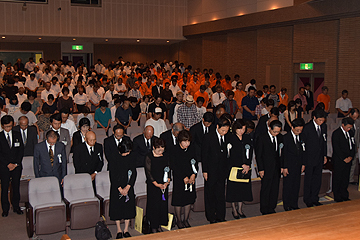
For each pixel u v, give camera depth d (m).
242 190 6.71
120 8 24.98
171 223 6.12
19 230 6.47
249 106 12.38
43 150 6.60
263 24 19.17
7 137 6.88
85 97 14.94
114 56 29.95
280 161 6.91
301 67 17.94
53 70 22.83
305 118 13.36
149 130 7.20
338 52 16.09
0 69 22.22
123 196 5.94
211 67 24.56
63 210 5.81
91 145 6.73
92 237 6.30
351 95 15.62
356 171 9.09
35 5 22.95
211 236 3.09
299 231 3.13
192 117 9.08
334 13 15.48
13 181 7.00
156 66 25.38
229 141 6.60
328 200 7.92
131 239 3.12
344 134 7.54
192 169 6.27
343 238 2.98
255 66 20.83
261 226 3.26
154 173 5.96
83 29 24.22
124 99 10.93
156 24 25.94
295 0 17.23
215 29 22.98
